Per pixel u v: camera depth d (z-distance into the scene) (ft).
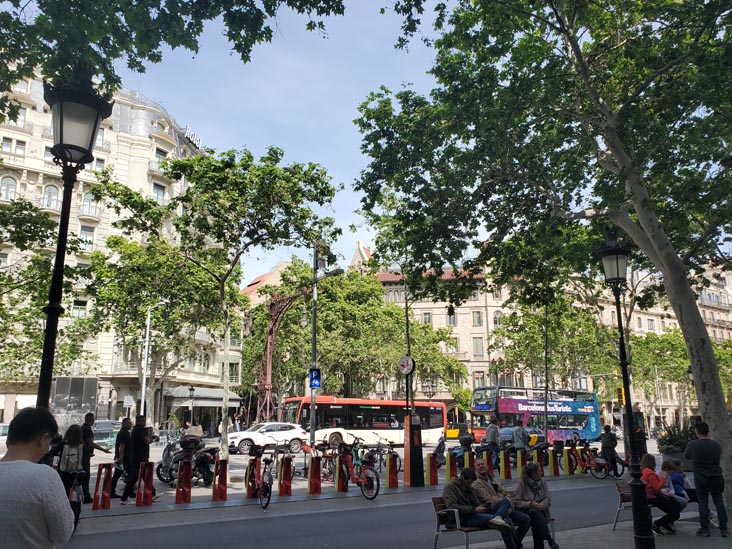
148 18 27.89
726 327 282.97
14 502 8.71
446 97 42.65
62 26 27.25
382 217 63.98
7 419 129.29
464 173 46.52
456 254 49.24
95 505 39.96
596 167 53.98
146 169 153.89
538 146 46.29
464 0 41.47
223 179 58.03
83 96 20.92
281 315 105.09
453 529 26.43
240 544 29.32
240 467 73.41
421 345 163.32
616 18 43.19
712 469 30.94
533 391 128.98
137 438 44.80
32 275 55.98
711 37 38.42
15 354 110.22
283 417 122.01
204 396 149.89
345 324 147.02
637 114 41.70
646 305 63.67
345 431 112.27
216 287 87.86
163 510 39.83
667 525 32.09
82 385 104.53
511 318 139.23
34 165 139.03
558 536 31.35
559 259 58.39
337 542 29.91
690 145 45.16
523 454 60.54
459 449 69.21
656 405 239.50
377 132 45.60
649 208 39.04
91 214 143.13
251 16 29.17
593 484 59.41
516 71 41.96
